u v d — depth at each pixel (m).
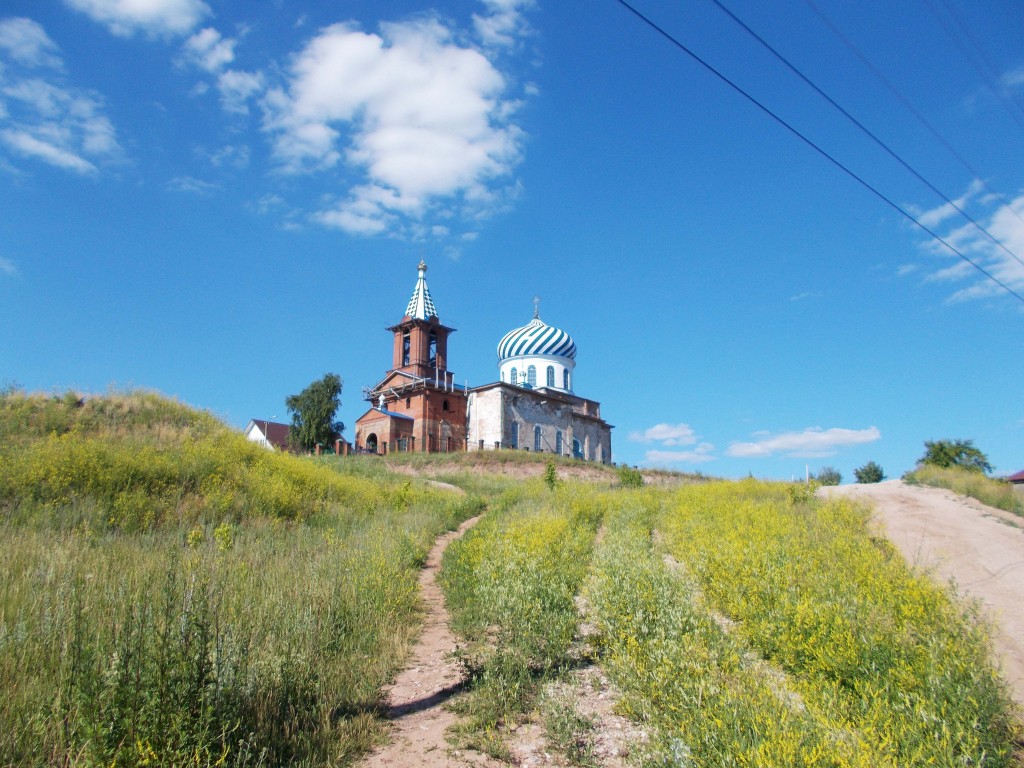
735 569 10.25
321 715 5.96
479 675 7.14
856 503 18.41
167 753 4.62
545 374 70.94
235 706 5.35
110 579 8.09
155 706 4.87
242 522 15.89
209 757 4.70
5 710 5.02
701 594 9.75
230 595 7.98
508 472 46.56
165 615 5.78
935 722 5.39
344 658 7.36
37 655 6.02
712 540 12.67
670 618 7.61
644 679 6.36
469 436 58.19
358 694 6.62
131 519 14.14
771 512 16.84
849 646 6.90
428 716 6.39
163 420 23.44
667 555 14.27
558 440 62.69
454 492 32.38
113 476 15.88
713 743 4.86
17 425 20.38
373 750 5.64
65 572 8.19
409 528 17.59
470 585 10.65
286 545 13.52
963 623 7.58
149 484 16.50
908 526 16.62
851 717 5.62
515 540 13.10
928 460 42.84
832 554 11.26
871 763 4.52
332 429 55.53
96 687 5.00
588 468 49.88
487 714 6.17
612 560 10.75
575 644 8.45
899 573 9.55
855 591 8.73
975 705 5.64
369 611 9.05
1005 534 15.57
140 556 10.12
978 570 12.52
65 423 21.23
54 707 4.98
